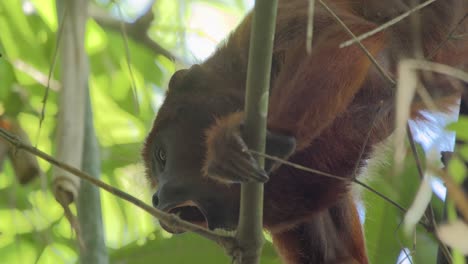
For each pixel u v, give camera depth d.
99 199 7.95
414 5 9.06
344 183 8.62
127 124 11.17
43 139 10.70
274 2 6.13
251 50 6.21
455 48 9.20
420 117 9.68
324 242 9.77
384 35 8.43
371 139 8.90
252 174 6.39
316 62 7.77
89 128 8.34
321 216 9.83
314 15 8.56
